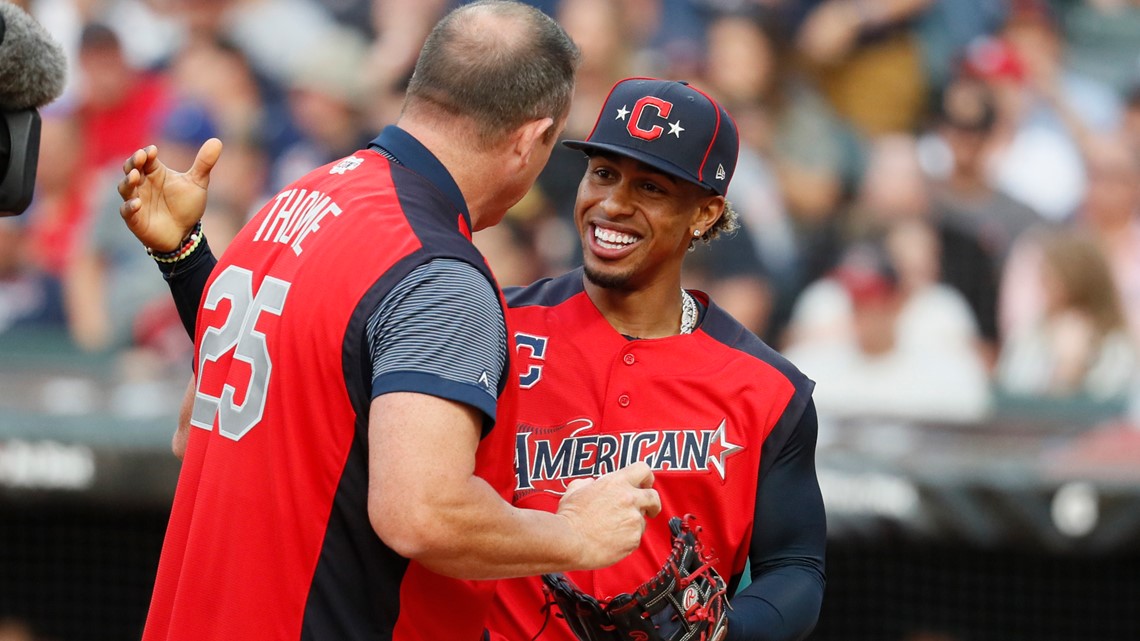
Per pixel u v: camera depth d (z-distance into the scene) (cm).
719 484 868
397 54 2250
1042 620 2070
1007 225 2177
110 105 2186
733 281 2155
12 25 625
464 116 738
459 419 657
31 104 650
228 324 758
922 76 2272
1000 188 2206
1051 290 2122
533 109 742
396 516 640
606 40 2234
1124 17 2300
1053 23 2303
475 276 702
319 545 705
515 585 880
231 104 2220
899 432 1970
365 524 702
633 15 2253
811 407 895
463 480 652
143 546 2119
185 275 856
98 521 2103
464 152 744
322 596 709
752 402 875
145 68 2205
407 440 645
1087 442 1906
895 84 2266
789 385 889
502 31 744
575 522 715
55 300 2122
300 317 707
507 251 2144
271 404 714
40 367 2078
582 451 877
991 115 2241
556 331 905
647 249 861
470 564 668
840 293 2145
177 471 1817
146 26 2212
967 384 2084
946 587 2073
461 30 748
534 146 755
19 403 1886
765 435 874
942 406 2078
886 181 2209
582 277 933
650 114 843
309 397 700
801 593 860
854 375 2111
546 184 2156
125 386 2002
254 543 716
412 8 2250
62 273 2125
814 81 2270
